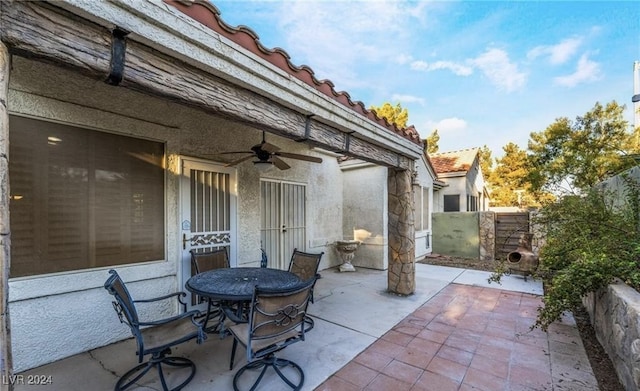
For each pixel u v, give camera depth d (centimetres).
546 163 991
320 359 306
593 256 316
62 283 301
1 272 137
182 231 411
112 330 338
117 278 249
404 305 478
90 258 326
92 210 328
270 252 605
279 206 629
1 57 136
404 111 1581
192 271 421
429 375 279
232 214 487
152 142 384
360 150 414
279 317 251
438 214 990
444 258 921
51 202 299
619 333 272
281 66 263
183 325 283
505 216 880
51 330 296
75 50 156
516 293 549
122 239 352
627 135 875
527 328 388
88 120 322
